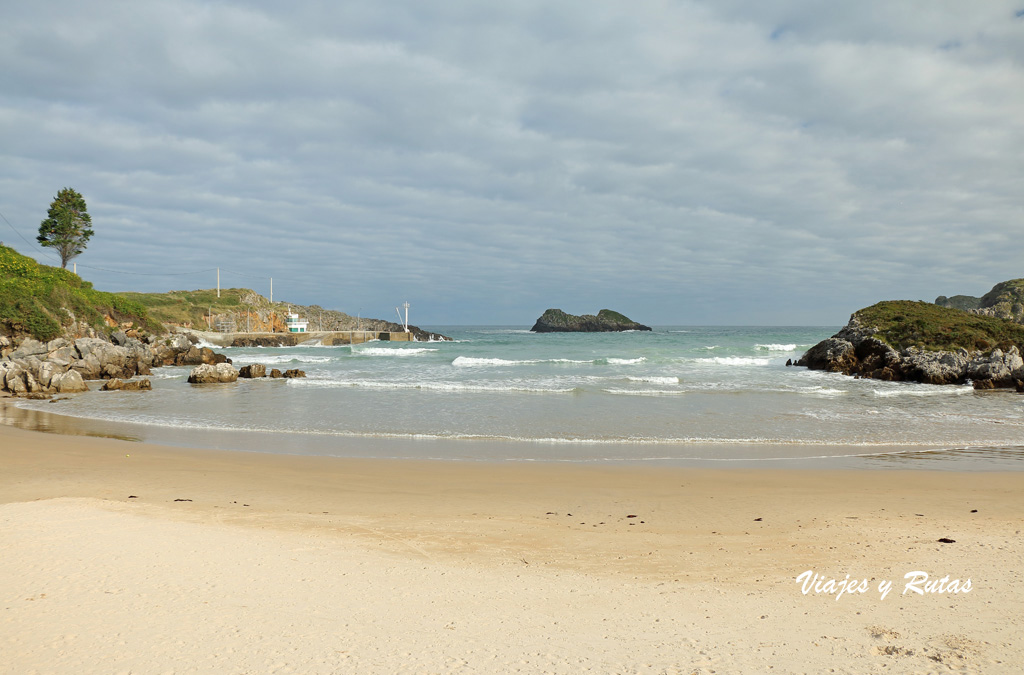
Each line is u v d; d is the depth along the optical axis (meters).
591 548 8.72
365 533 9.41
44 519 9.47
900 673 4.79
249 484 13.23
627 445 18.33
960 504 11.51
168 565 7.52
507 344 86.75
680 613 6.19
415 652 5.24
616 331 191.12
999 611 6.12
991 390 34.84
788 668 4.91
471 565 7.86
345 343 125.56
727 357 55.16
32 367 37.44
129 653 5.23
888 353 42.25
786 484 13.32
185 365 60.38
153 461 15.77
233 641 5.46
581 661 5.06
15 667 4.99
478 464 15.48
